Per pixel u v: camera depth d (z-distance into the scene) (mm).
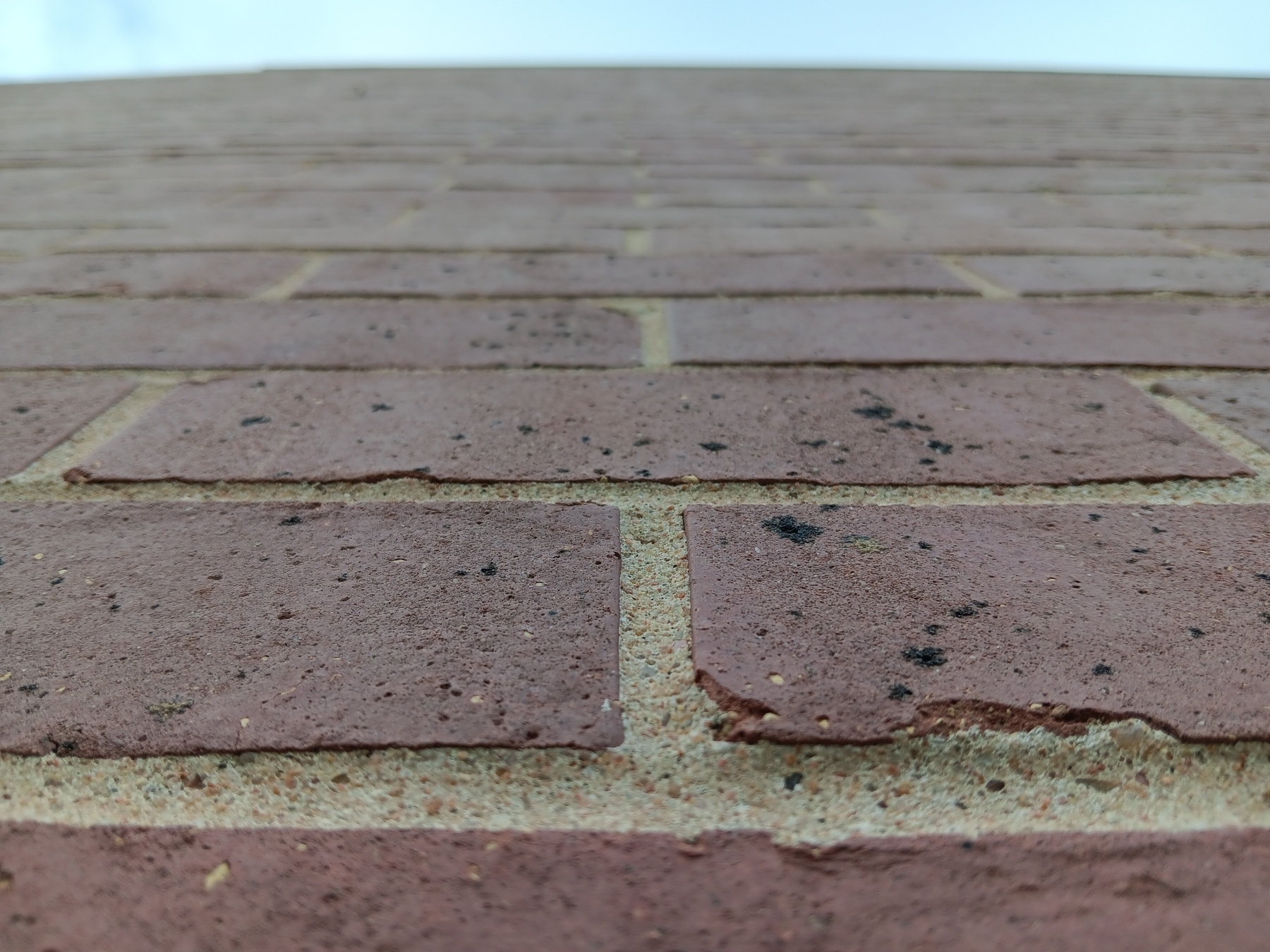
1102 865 100
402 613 136
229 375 222
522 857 101
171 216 398
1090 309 266
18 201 435
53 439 189
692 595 140
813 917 94
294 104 913
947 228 372
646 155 587
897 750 113
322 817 106
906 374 220
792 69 1369
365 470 176
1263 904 95
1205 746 113
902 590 140
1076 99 942
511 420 197
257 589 142
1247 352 229
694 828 105
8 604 139
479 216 401
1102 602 137
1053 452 181
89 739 115
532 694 121
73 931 93
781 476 173
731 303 276
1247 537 153
